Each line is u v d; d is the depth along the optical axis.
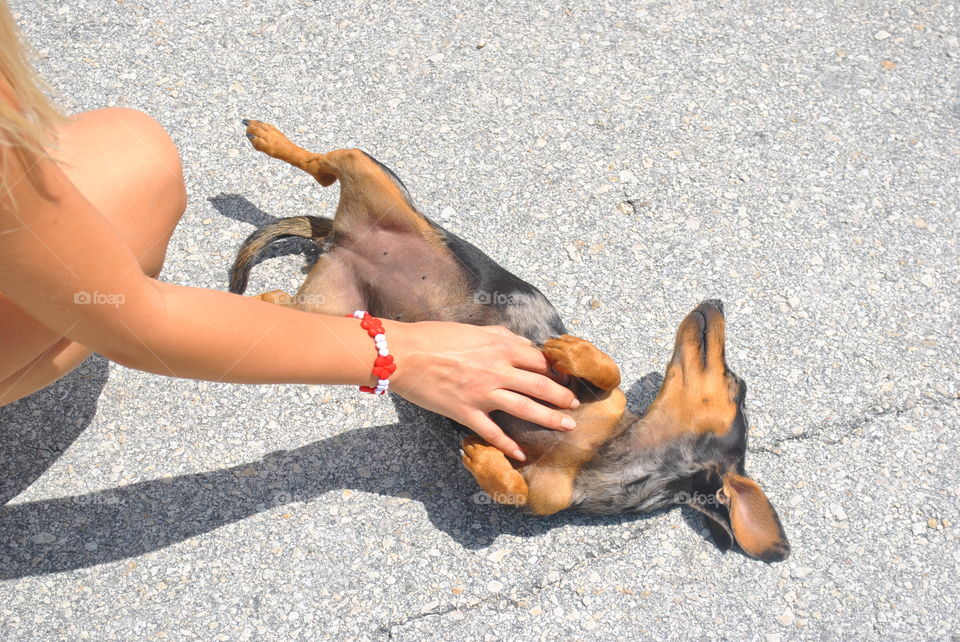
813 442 1.32
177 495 1.26
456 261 1.30
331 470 1.28
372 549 1.24
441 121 1.50
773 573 1.25
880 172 1.49
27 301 0.94
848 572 1.25
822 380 1.35
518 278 1.32
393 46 1.55
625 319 1.38
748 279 1.41
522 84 1.53
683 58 1.57
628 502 1.26
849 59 1.58
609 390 1.24
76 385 1.30
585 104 1.52
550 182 1.46
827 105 1.54
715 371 1.26
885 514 1.28
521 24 1.58
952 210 1.47
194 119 1.48
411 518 1.26
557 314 1.31
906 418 1.33
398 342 1.12
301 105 1.50
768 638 1.21
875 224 1.45
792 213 1.46
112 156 1.09
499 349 1.16
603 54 1.56
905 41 1.60
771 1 1.62
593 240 1.43
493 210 1.44
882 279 1.42
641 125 1.51
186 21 1.56
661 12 1.61
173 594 1.21
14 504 1.24
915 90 1.56
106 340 0.98
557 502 1.24
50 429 1.28
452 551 1.24
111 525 1.24
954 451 1.32
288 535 1.24
